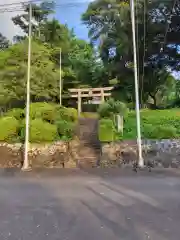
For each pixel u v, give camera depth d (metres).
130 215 6.38
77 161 13.09
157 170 11.57
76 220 6.17
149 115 20.95
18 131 14.91
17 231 5.67
